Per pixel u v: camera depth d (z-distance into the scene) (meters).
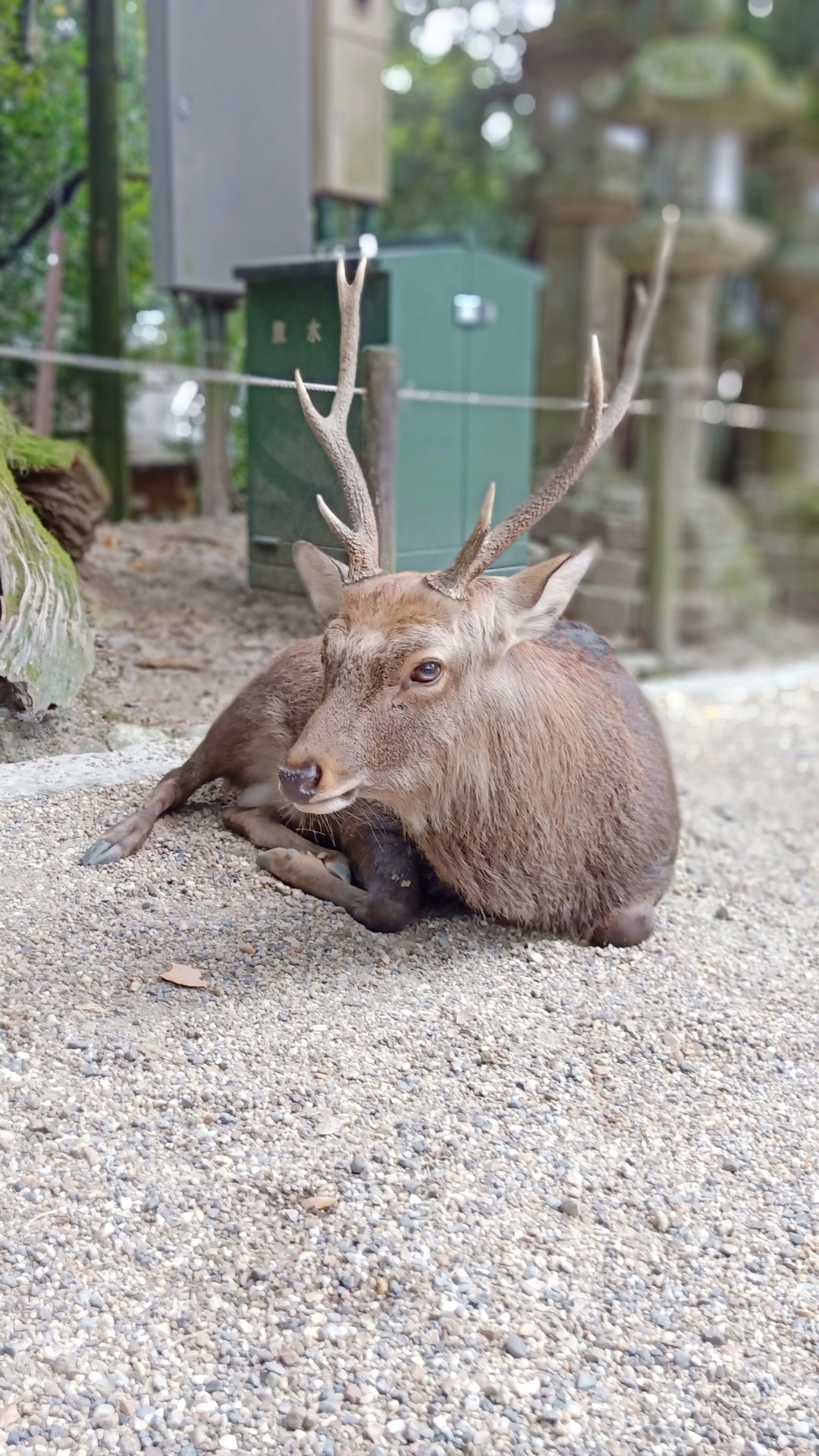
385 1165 1.19
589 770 1.55
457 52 7.04
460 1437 0.96
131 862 1.61
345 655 1.36
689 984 1.56
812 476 5.09
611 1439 0.97
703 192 4.10
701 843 2.10
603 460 3.87
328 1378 1.00
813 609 4.91
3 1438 0.93
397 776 1.38
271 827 1.70
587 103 4.25
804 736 2.93
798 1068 1.42
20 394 3.11
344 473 1.49
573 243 4.56
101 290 3.00
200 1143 1.19
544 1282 1.09
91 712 1.88
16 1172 1.14
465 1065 1.34
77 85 3.04
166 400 3.40
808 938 1.76
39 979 1.37
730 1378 1.03
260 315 2.31
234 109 2.80
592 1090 1.33
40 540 1.87
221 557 2.68
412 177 6.95
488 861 1.51
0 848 1.58
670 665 3.59
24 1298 1.03
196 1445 0.94
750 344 5.25
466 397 2.51
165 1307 1.04
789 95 3.94
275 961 1.47
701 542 4.14
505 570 2.20
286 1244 1.10
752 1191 1.22
